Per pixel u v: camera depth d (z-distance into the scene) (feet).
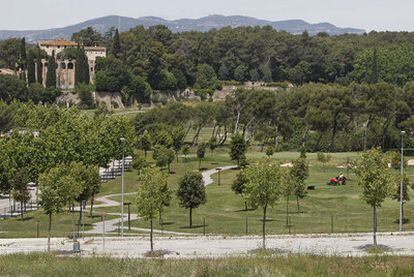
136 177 410.31
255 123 543.80
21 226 261.85
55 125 409.28
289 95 545.85
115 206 317.22
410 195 296.30
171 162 432.66
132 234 231.71
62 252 187.73
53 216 287.89
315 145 510.58
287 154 464.24
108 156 392.88
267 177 183.01
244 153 417.90
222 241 205.46
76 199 238.07
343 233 214.69
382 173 184.65
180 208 290.76
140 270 128.98
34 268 136.98
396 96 499.92
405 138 488.44
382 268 133.80
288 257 147.74
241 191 285.23
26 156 325.21
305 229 226.17
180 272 125.90
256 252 172.35
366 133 492.54
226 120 545.03
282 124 531.09
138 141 532.32
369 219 245.04
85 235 232.53
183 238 214.90
